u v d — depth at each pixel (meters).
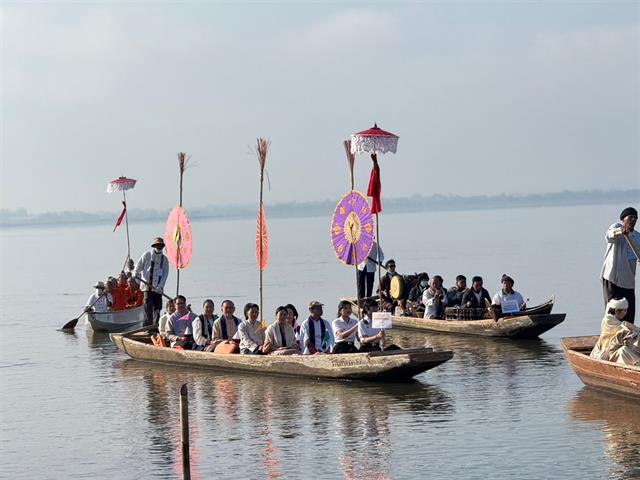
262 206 33.38
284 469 20.56
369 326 29.58
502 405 25.38
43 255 132.62
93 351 38.00
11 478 20.98
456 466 20.33
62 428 25.00
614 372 25.14
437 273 67.12
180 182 38.28
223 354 31.02
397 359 27.39
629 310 27.45
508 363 31.55
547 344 35.31
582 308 45.88
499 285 57.78
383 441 22.33
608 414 23.89
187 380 30.25
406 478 19.70
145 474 20.69
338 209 30.81
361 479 19.73
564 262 74.88
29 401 28.44
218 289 61.88
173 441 23.16
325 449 21.88
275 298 54.66
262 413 25.34
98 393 29.12
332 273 72.38
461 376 29.52
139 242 167.62
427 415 24.56
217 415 25.39
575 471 19.69
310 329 29.92
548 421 23.52
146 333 36.25
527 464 20.28
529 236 121.31
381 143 29.66
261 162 32.97
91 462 21.83
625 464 19.95
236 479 20.06
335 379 28.73
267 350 30.41
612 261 27.22
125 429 24.58
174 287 64.56
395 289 41.88
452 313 39.03
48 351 38.47
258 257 33.16
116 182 50.22
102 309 45.09
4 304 60.22
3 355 37.69
